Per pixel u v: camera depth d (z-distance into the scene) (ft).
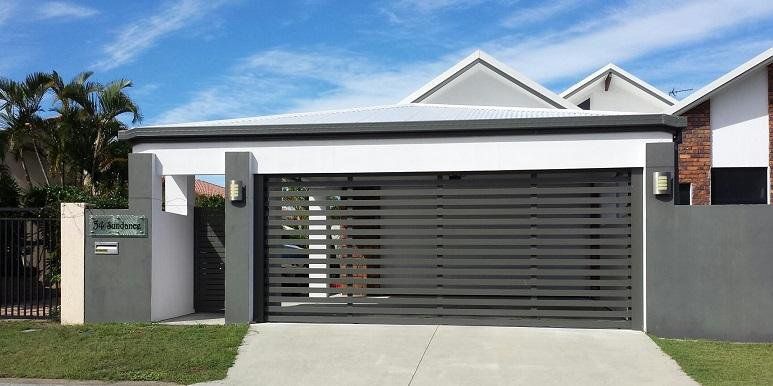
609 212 37.14
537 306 37.86
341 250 39.60
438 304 38.63
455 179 38.68
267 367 30.73
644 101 75.00
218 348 33.35
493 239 38.24
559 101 65.00
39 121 76.33
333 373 29.84
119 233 39.93
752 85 52.60
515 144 37.76
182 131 40.14
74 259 40.09
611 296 37.17
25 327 38.45
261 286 39.70
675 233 35.96
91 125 76.74
